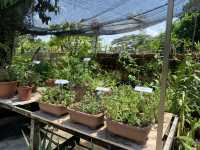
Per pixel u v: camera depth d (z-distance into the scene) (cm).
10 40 429
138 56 513
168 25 145
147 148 185
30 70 371
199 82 336
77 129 216
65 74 357
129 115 196
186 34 857
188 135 285
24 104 288
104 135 206
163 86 157
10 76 321
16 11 388
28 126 357
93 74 411
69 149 281
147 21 465
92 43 686
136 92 248
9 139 328
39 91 338
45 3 420
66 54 547
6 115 402
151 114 214
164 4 351
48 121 237
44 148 243
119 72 506
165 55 150
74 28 533
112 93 274
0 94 309
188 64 347
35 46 726
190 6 369
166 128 229
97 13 427
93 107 222
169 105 302
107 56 564
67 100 253
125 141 195
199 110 327
